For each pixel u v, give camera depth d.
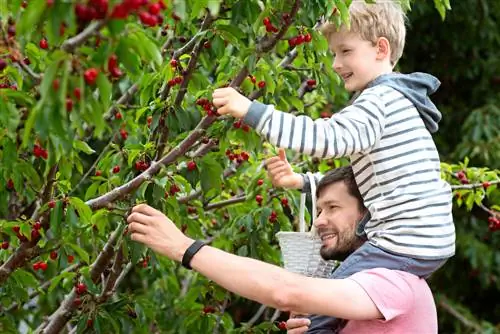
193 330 5.41
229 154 4.72
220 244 5.38
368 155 3.57
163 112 4.27
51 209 3.84
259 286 3.38
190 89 4.34
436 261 3.51
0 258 4.65
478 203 5.73
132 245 4.07
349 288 3.39
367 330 3.52
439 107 10.06
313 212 4.03
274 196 5.21
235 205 5.47
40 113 2.66
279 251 5.64
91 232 4.68
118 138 5.42
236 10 3.83
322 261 4.02
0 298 4.89
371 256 3.51
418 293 3.49
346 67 3.85
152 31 4.72
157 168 3.97
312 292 3.36
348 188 3.79
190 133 4.03
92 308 4.59
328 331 3.68
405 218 3.49
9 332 5.02
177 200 4.53
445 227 3.53
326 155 3.38
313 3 3.64
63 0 2.49
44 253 4.34
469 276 9.73
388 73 3.74
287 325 3.80
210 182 4.24
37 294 5.52
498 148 9.10
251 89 4.29
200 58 4.72
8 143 3.52
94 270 4.55
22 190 4.24
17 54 3.18
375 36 3.80
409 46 9.94
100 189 4.52
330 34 3.88
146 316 4.97
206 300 5.66
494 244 9.55
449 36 9.78
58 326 4.68
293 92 4.68
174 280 6.46
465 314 9.31
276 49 4.92
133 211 3.60
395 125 3.55
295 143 3.34
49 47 3.25
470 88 10.27
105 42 2.66
